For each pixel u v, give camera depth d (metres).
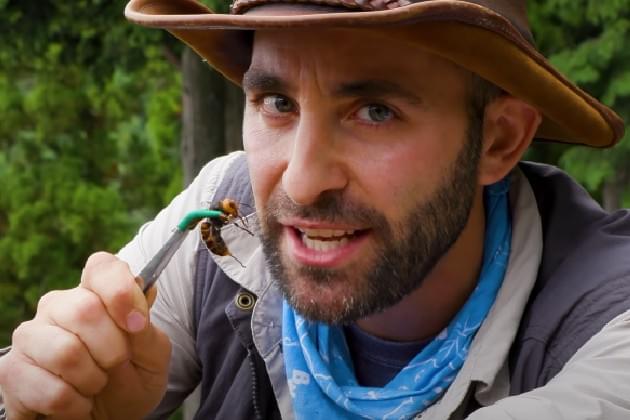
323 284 1.57
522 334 1.70
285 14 1.50
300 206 1.54
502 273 1.77
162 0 1.71
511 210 1.86
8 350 1.69
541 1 6.37
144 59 6.30
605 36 5.77
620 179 6.18
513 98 1.71
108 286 1.42
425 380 1.74
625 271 1.65
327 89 1.51
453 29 1.46
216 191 2.06
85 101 9.71
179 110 9.44
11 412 1.48
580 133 1.76
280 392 1.86
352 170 1.52
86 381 1.43
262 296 1.90
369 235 1.56
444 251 1.64
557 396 1.38
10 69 8.73
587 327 1.60
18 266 9.57
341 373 1.81
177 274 2.01
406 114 1.53
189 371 2.07
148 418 2.09
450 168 1.60
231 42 1.84
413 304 1.77
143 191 10.55
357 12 1.44
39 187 9.72
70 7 5.98
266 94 1.58
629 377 1.40
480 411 1.37
